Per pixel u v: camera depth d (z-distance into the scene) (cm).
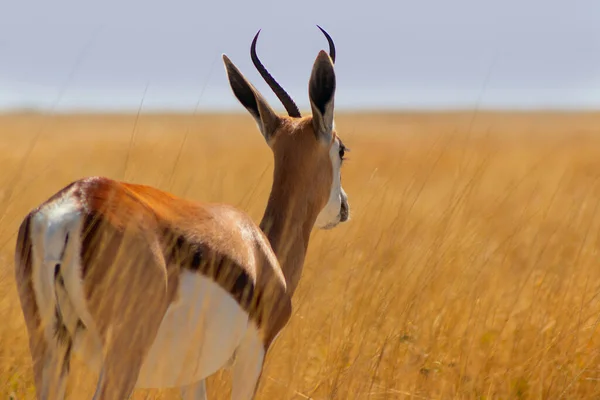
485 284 2919
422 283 2695
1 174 4222
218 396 2059
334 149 2080
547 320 2641
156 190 1641
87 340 1456
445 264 2845
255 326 1730
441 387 2314
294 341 2383
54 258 1391
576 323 2617
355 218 3678
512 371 2400
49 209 1434
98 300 1400
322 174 2050
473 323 2608
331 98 1977
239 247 1670
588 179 5803
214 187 4419
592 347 2503
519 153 9306
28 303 1438
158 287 1455
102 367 1425
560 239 3700
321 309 2695
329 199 2094
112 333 1412
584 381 2405
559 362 2406
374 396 2261
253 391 1756
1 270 2547
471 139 11638
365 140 12069
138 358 1441
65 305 1413
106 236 1414
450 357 2484
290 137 2017
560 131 17212
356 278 2881
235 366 1747
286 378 2284
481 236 3534
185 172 5603
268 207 2005
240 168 5878
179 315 1526
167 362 1565
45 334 1425
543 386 2347
